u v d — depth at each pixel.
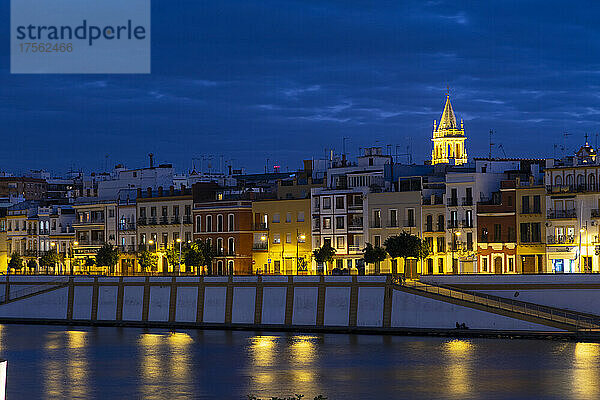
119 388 111.25
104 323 168.00
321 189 181.00
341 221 177.88
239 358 128.25
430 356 124.69
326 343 137.88
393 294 143.50
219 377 116.00
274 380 113.31
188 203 197.12
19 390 111.12
